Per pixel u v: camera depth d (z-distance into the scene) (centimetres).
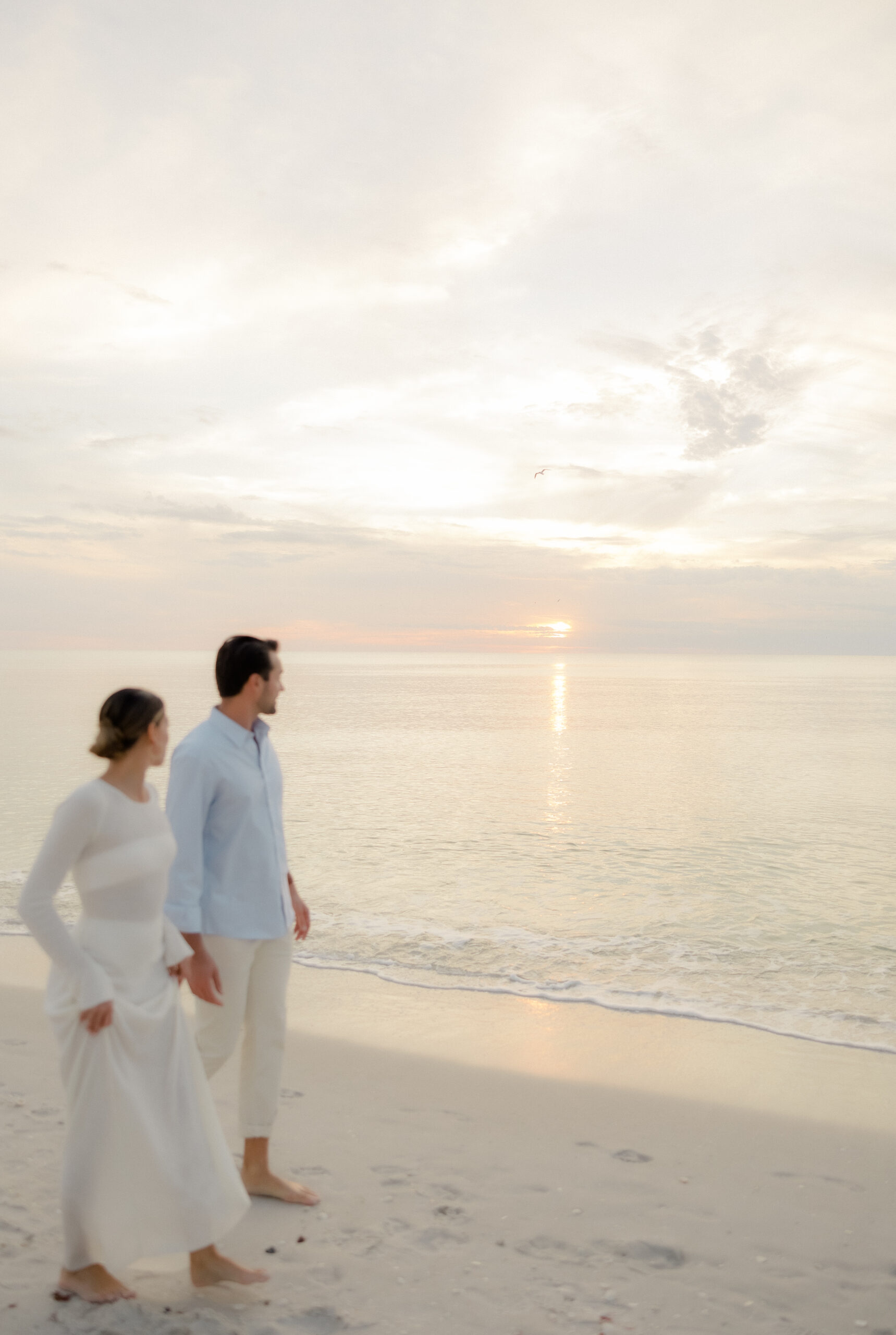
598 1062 525
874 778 2391
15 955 749
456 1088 474
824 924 934
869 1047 563
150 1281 277
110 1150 247
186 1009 602
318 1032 576
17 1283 268
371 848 1370
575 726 4516
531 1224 325
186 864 298
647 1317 266
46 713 5038
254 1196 336
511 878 1164
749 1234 322
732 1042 568
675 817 1719
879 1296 282
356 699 7756
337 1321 255
